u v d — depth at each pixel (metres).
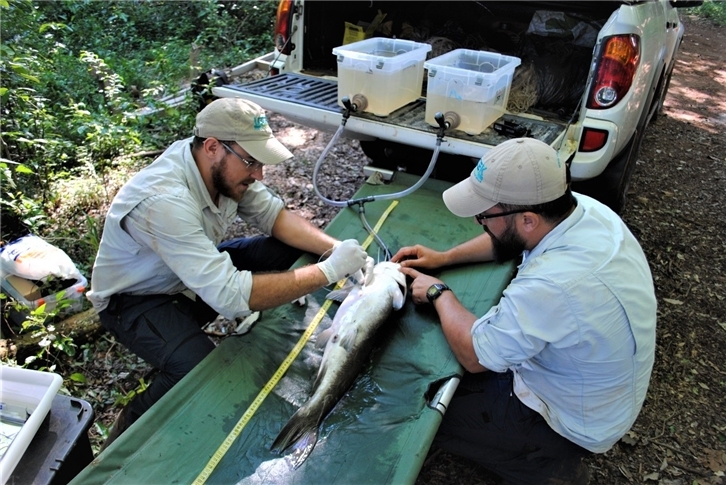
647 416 2.62
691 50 9.83
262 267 2.75
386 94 3.04
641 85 3.05
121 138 4.40
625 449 2.46
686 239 3.97
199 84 5.02
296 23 3.75
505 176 1.74
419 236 2.80
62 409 1.78
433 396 1.98
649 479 2.34
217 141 2.08
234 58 6.75
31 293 2.78
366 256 2.33
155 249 2.09
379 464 1.76
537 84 3.44
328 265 2.25
